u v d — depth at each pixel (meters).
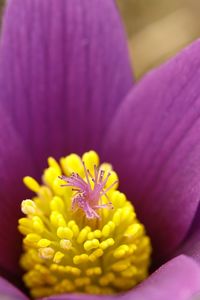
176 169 0.09
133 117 0.10
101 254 0.09
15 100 0.10
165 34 0.15
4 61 0.10
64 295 0.08
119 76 0.10
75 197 0.09
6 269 0.10
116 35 0.10
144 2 0.16
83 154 0.10
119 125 0.10
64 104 0.10
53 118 0.10
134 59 0.15
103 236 0.09
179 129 0.09
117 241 0.09
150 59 0.15
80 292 0.09
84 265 0.09
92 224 0.09
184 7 0.16
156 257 0.10
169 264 0.08
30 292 0.09
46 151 0.10
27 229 0.09
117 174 0.10
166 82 0.09
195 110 0.09
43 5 0.10
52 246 0.09
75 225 0.09
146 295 0.07
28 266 0.09
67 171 0.09
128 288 0.09
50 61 0.10
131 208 0.09
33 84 0.10
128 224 0.09
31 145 0.10
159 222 0.10
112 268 0.09
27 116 0.10
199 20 0.16
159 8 0.16
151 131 0.10
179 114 0.09
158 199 0.10
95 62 0.10
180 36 0.15
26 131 0.10
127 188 0.10
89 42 0.10
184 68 0.09
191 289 0.07
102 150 0.10
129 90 0.10
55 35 0.10
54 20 0.10
